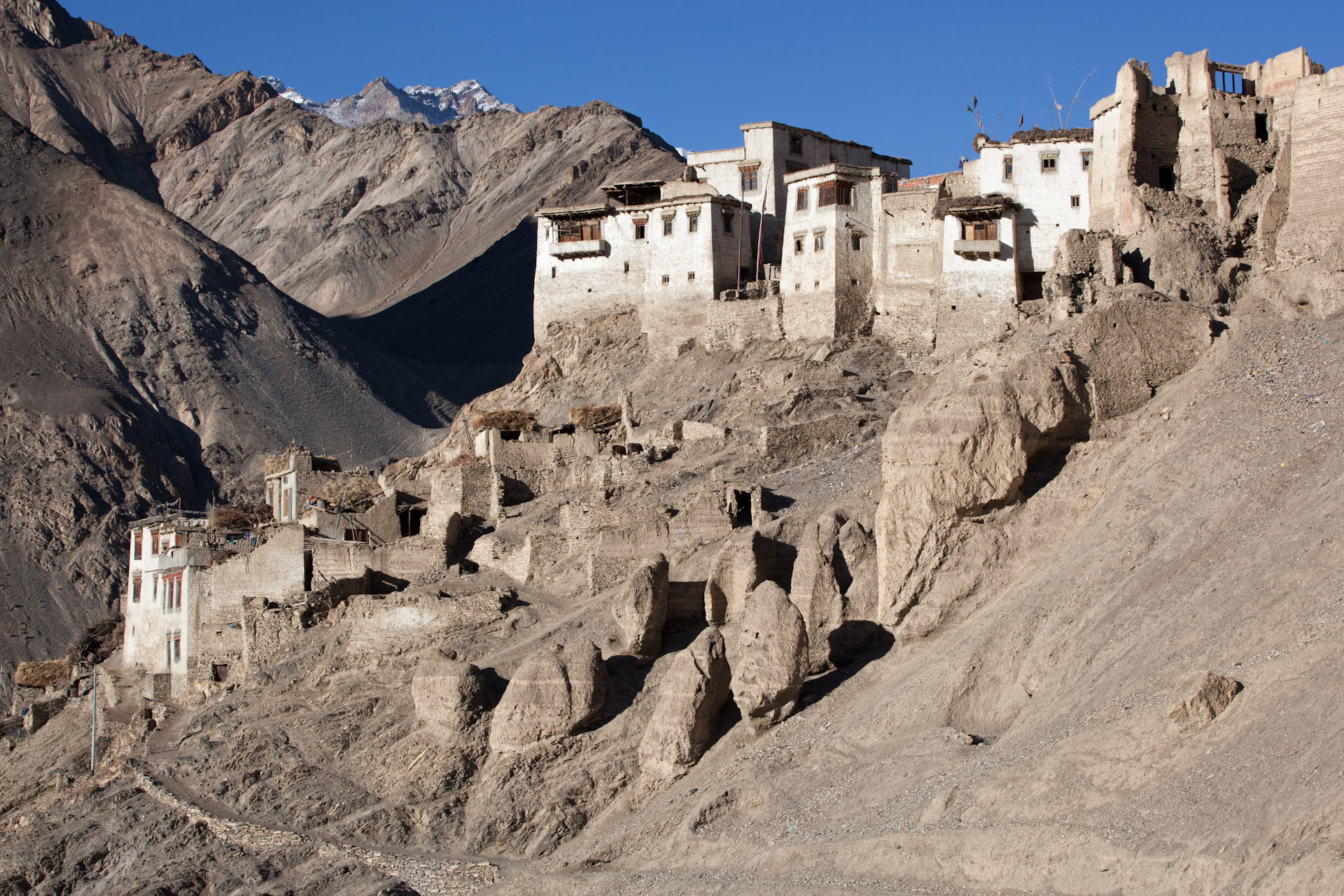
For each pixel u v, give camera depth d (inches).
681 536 2060.8
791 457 2343.8
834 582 1711.4
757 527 1924.2
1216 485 1551.4
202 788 1914.4
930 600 1662.2
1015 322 2377.0
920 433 1691.7
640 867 1482.5
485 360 7588.6
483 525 2407.7
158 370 6353.3
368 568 2290.8
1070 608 1502.2
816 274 2819.9
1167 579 1456.7
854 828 1343.5
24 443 5334.6
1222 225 2342.5
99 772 2156.7
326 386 6594.5
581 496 2309.3
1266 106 2447.1
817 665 1676.9
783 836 1396.4
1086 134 2591.0
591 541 2143.2
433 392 7160.4
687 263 3009.4
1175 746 1182.3
